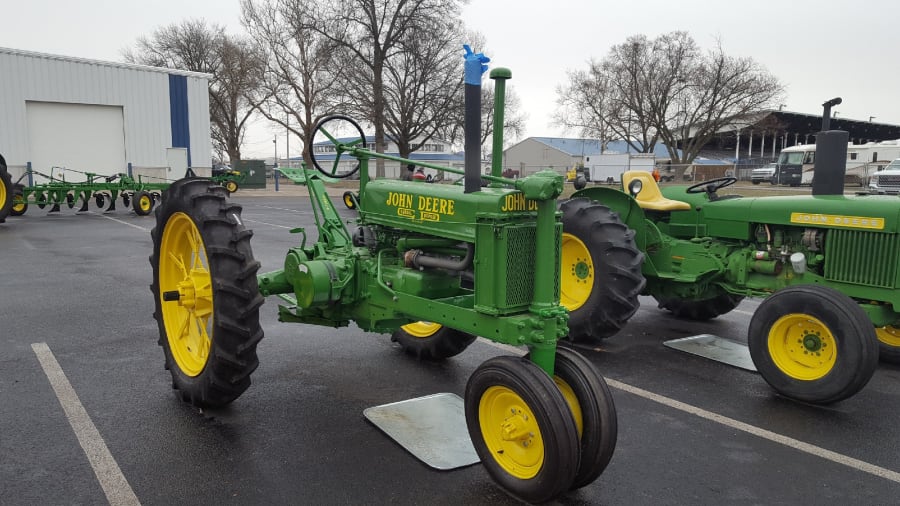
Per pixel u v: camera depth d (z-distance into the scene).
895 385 4.62
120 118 25.14
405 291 3.54
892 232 4.38
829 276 4.75
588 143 63.56
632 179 6.12
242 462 3.16
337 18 31.42
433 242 3.54
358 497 2.86
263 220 15.80
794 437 3.65
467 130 3.06
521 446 2.89
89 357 4.73
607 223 5.19
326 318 4.14
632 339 5.75
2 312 6.07
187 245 4.14
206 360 3.61
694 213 5.75
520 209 2.95
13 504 2.72
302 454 3.27
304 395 4.11
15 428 3.48
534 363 2.82
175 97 26.41
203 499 2.81
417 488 2.95
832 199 4.77
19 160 22.89
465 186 3.14
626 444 3.51
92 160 24.64
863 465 3.31
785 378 4.22
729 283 5.46
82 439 3.36
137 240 11.43
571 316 5.30
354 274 3.81
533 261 2.97
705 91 42.09
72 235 12.05
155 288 4.19
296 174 4.48
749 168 35.78
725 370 4.87
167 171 26.08
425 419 3.70
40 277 7.85
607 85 45.62
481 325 3.01
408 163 3.66
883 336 5.16
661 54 42.72
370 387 4.28
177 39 42.38
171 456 3.20
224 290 3.41
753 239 5.32
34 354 4.78
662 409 4.05
